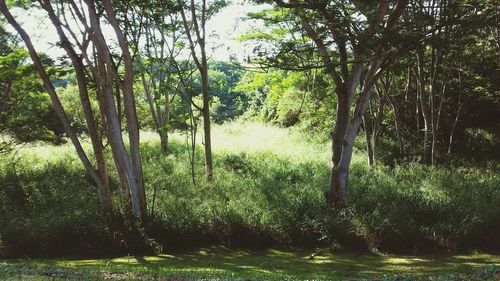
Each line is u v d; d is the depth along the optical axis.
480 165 19.80
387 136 24.52
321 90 21.58
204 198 13.80
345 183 13.07
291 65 9.73
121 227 12.02
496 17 8.87
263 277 8.62
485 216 11.67
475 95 23.62
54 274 7.67
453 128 21.66
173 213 12.65
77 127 27.91
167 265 10.42
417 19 9.27
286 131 30.06
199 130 31.02
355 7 11.39
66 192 14.93
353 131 12.97
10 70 15.95
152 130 31.39
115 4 13.66
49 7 12.28
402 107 24.56
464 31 9.05
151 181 16.02
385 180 15.73
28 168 18.02
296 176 17.14
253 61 9.91
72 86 27.84
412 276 8.20
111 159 19.08
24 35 11.86
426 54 20.91
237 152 21.36
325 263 10.65
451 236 11.52
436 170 17.38
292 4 10.48
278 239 12.24
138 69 18.69
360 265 10.44
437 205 12.60
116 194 15.14
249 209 12.81
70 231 11.99
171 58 17.47
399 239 11.63
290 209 12.73
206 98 16.33
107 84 12.52
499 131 23.48
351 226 11.95
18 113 19.05
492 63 21.97
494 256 10.95
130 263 10.67
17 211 13.35
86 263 10.65
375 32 9.48
